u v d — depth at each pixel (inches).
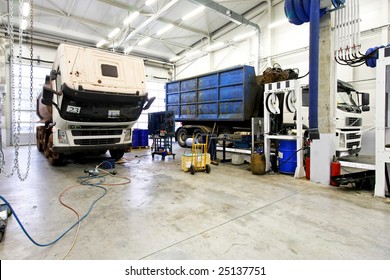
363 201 131.0
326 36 171.9
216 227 97.0
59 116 188.2
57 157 221.0
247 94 267.3
